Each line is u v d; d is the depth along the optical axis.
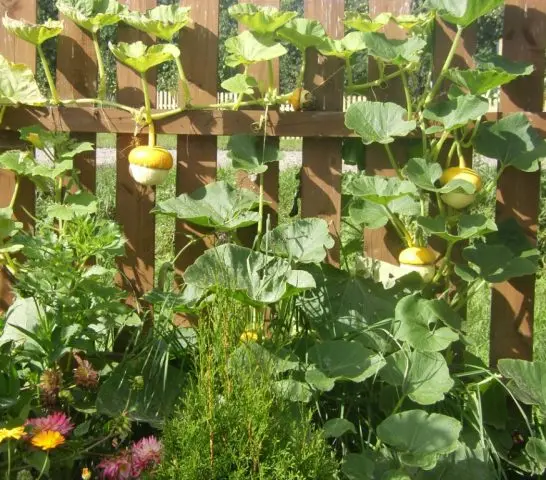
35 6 3.15
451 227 3.20
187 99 3.08
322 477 2.11
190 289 2.85
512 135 3.08
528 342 3.19
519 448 2.98
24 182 3.20
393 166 3.10
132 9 3.13
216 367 2.27
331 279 3.02
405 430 2.42
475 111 2.91
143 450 2.32
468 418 2.71
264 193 3.19
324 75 3.13
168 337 2.86
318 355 2.67
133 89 3.17
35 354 2.63
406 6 3.12
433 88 3.07
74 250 2.80
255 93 3.21
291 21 3.08
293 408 2.54
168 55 2.93
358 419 2.76
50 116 3.11
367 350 2.66
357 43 3.04
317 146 3.16
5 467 2.33
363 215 3.07
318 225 3.00
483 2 2.85
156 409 2.67
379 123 3.01
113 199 6.10
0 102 3.04
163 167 3.02
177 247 3.20
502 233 3.12
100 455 2.46
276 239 2.98
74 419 2.67
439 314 2.77
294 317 3.03
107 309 2.67
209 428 2.08
